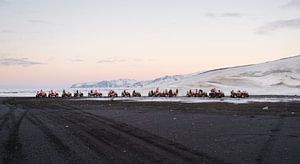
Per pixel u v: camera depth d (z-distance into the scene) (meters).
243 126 17.84
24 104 43.00
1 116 25.25
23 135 15.05
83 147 11.87
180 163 9.27
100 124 19.31
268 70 145.75
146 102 45.28
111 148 11.59
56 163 9.48
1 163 9.57
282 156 10.12
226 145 12.09
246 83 128.25
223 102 42.94
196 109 31.25
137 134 15.05
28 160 9.91
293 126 17.64
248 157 10.00
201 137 14.06
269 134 14.82
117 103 43.50
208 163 9.26
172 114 26.00
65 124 19.47
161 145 12.14
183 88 122.81
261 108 31.56
